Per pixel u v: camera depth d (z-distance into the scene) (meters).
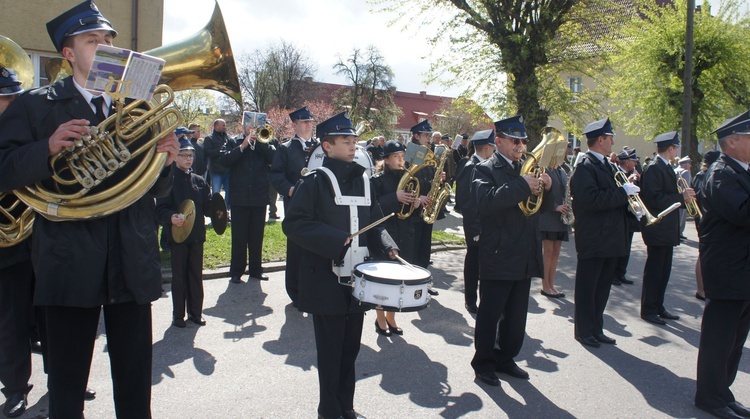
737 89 17.92
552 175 6.85
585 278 5.15
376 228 3.45
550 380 4.32
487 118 15.45
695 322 6.04
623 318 6.16
